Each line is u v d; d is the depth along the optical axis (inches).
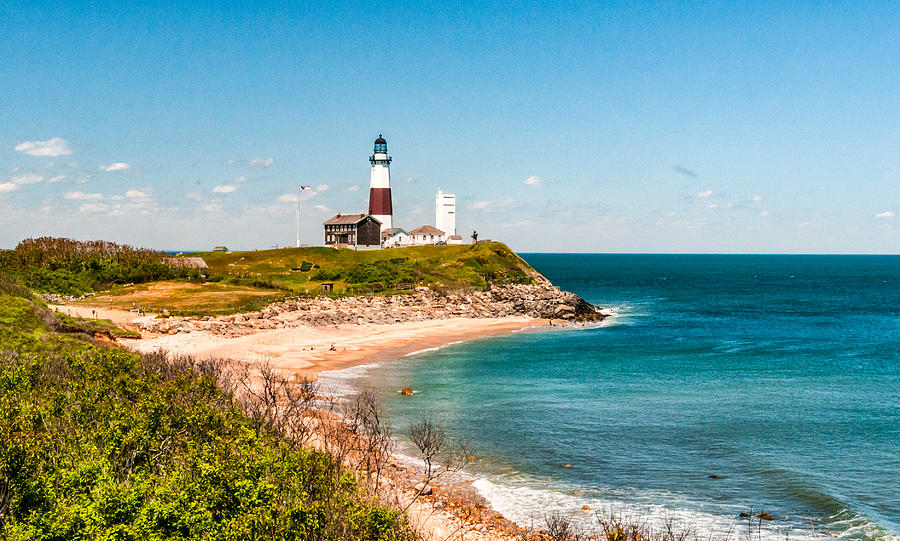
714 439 1585.9
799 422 1747.0
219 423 1157.1
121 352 1913.1
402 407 1854.1
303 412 1609.3
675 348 3102.9
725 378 2369.6
